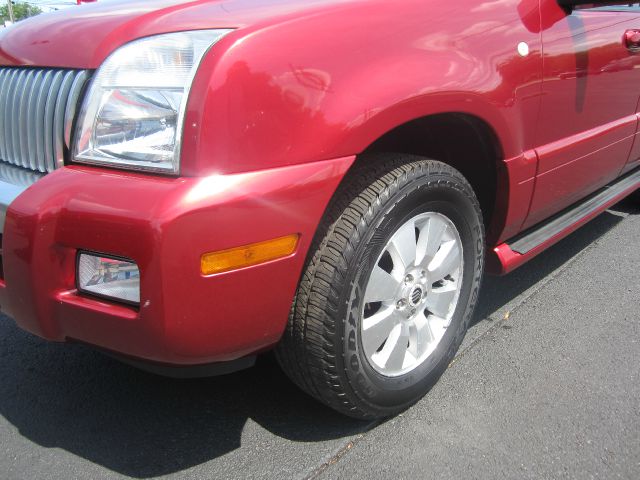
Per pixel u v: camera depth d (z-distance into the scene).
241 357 1.86
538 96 2.43
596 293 3.22
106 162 1.69
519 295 3.21
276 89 1.64
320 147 1.70
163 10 2.02
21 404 2.33
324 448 2.09
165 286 1.54
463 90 2.02
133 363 1.85
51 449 2.09
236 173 1.60
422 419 2.22
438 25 2.03
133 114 1.67
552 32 2.48
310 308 1.84
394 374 2.15
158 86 1.64
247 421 2.24
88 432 2.18
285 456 2.06
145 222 1.51
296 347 1.92
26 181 1.99
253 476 1.97
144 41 1.75
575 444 2.08
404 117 1.86
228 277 1.61
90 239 1.59
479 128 2.26
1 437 2.14
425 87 1.89
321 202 1.73
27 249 1.64
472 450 2.06
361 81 1.77
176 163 1.59
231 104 1.58
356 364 1.96
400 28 1.92
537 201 2.68
